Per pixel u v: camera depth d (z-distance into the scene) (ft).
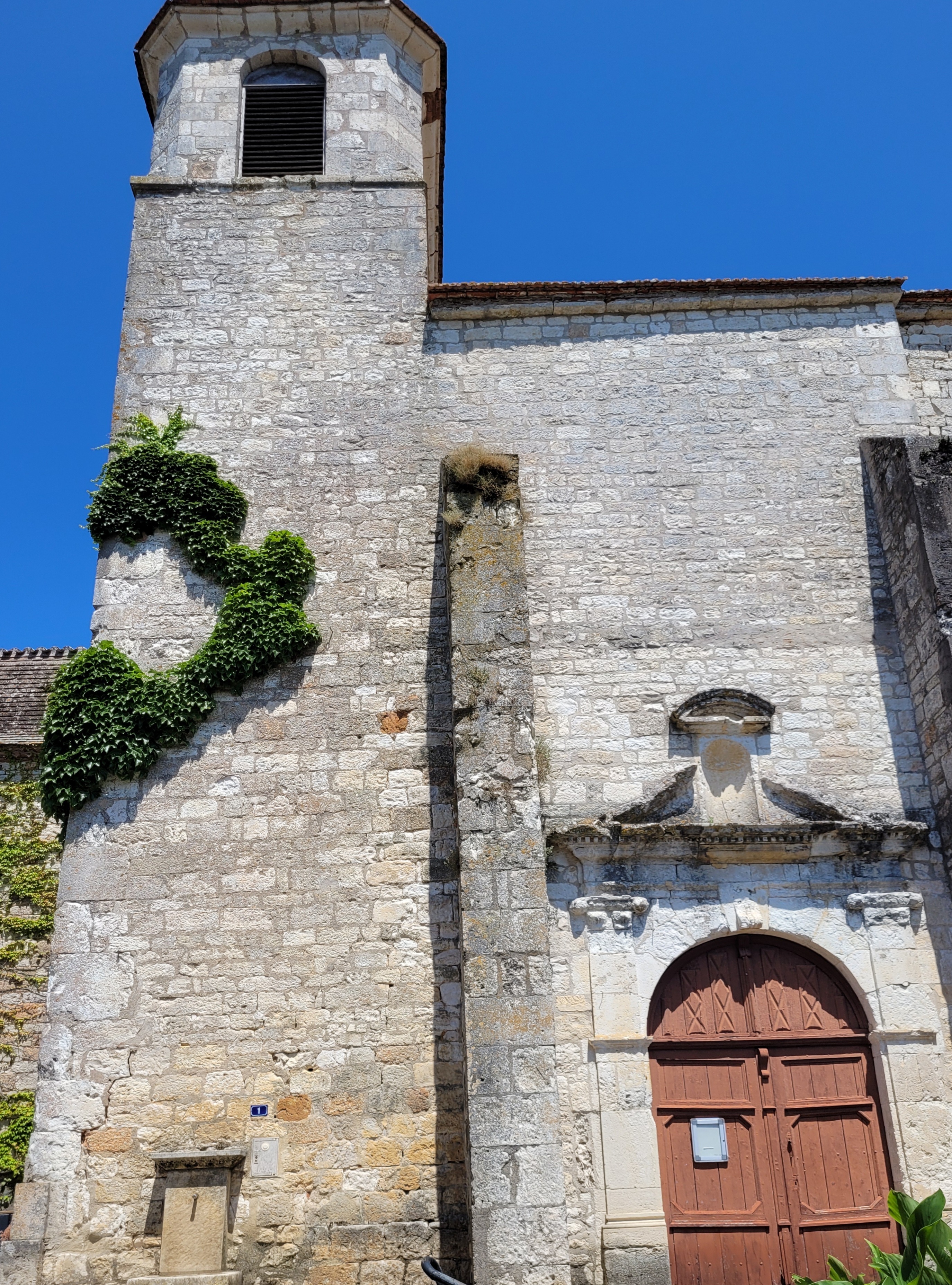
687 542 32.99
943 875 29.04
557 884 28.45
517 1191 22.98
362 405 34.76
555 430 34.45
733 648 31.68
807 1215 26.48
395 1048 27.09
